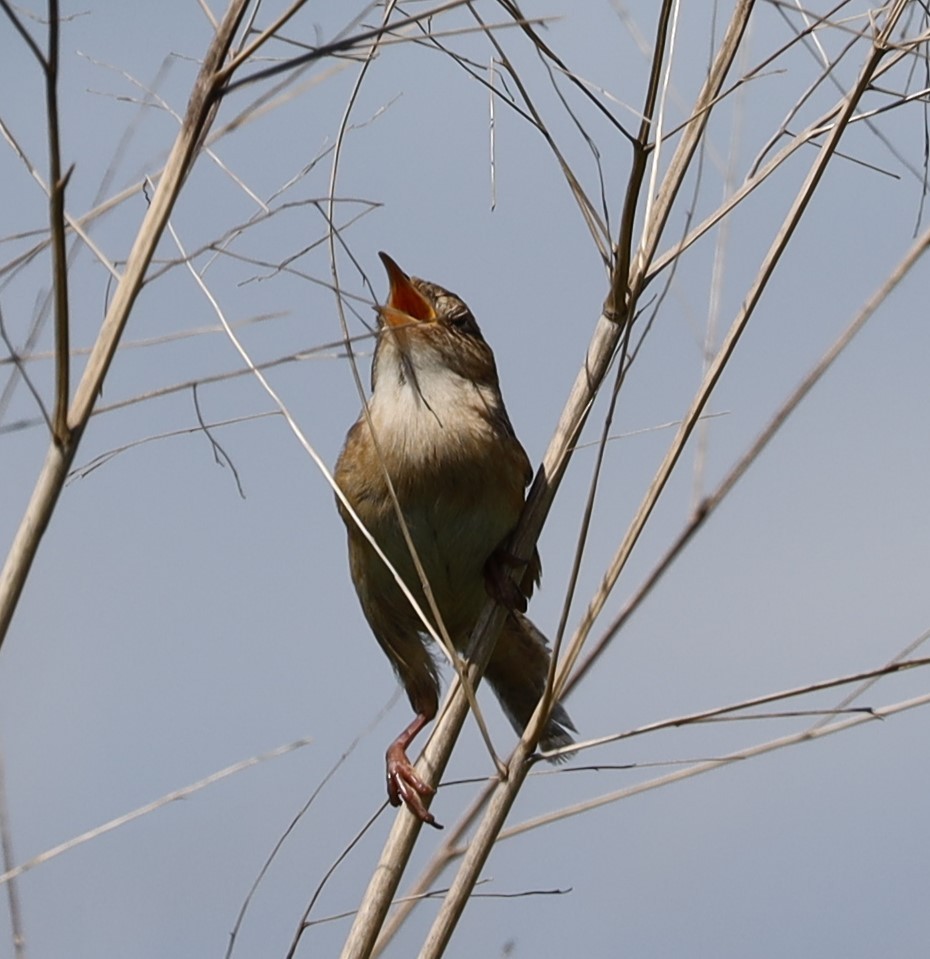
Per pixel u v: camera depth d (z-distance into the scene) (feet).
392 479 31.40
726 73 23.98
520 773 22.43
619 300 24.62
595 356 25.02
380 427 31.78
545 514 28.48
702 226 23.91
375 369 32.55
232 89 17.88
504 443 31.58
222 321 19.56
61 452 17.51
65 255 17.03
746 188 23.89
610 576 23.20
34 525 17.37
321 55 17.43
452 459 31.01
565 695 24.72
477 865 22.13
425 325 31.76
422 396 31.53
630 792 23.71
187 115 18.02
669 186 24.07
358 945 22.85
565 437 25.80
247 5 18.25
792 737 23.20
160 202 17.93
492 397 32.55
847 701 22.89
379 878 23.59
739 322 23.52
